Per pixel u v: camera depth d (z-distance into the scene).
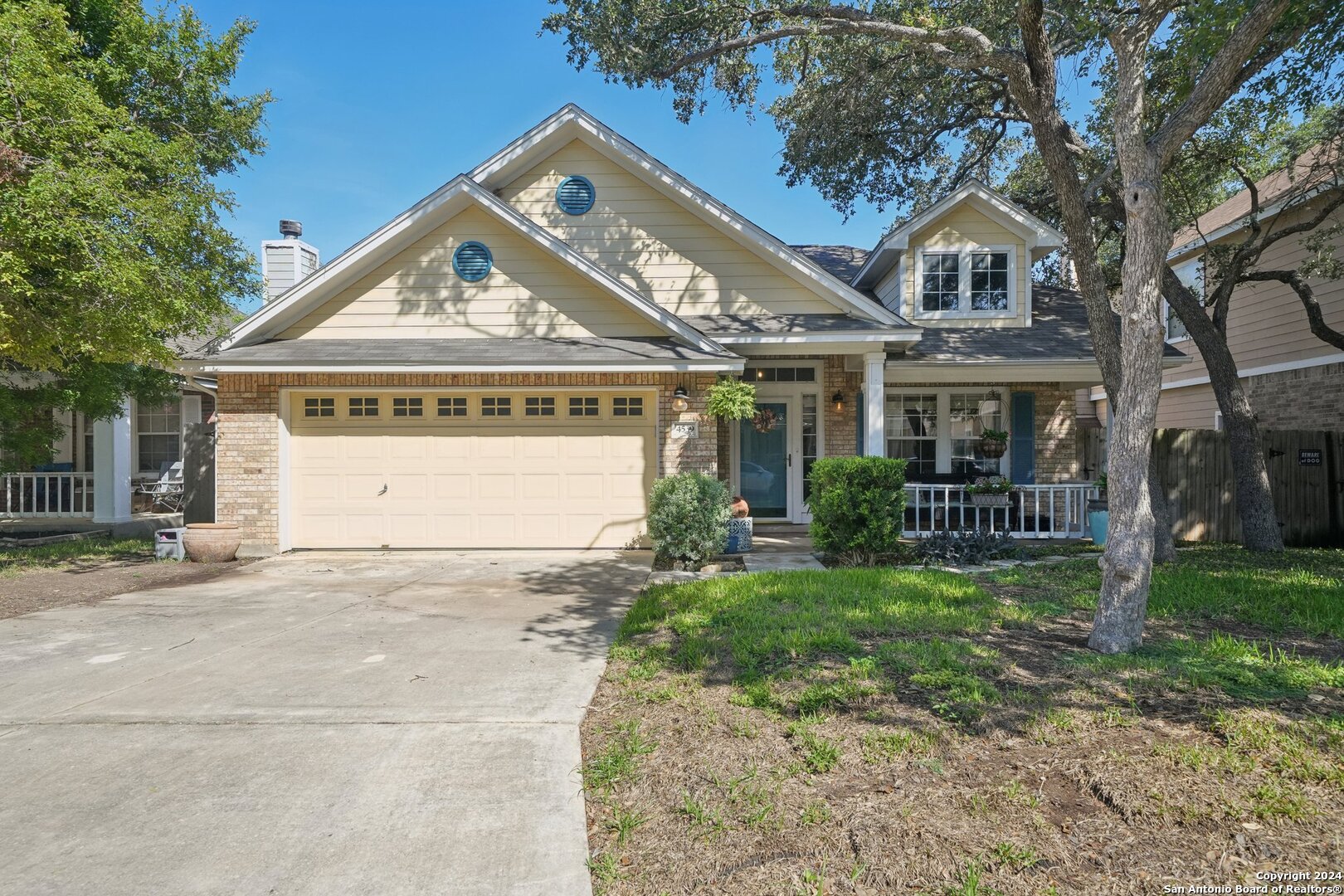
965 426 12.94
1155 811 3.04
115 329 8.13
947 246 12.69
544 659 5.45
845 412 12.52
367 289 10.82
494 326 10.85
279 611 7.04
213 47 10.53
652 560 9.79
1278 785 3.19
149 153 8.19
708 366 9.73
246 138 11.41
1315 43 8.53
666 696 4.52
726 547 9.87
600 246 11.95
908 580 7.46
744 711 4.25
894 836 2.95
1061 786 3.29
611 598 7.55
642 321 10.82
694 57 11.16
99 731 4.16
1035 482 12.70
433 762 3.76
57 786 3.54
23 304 7.84
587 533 10.48
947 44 8.75
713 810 3.22
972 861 2.77
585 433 10.49
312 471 10.48
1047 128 7.55
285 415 10.35
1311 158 13.20
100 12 9.75
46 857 2.95
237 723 4.25
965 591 6.94
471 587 8.13
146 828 3.16
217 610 7.12
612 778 3.55
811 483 9.78
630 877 2.82
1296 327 13.67
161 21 10.16
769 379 12.66
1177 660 4.83
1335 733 3.57
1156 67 10.09
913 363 10.96
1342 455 11.80
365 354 9.99
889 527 8.91
